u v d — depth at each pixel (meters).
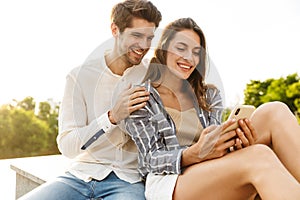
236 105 1.92
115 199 2.04
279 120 2.00
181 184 1.91
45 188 2.15
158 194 1.95
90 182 2.14
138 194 2.06
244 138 1.88
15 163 3.32
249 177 1.74
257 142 2.02
